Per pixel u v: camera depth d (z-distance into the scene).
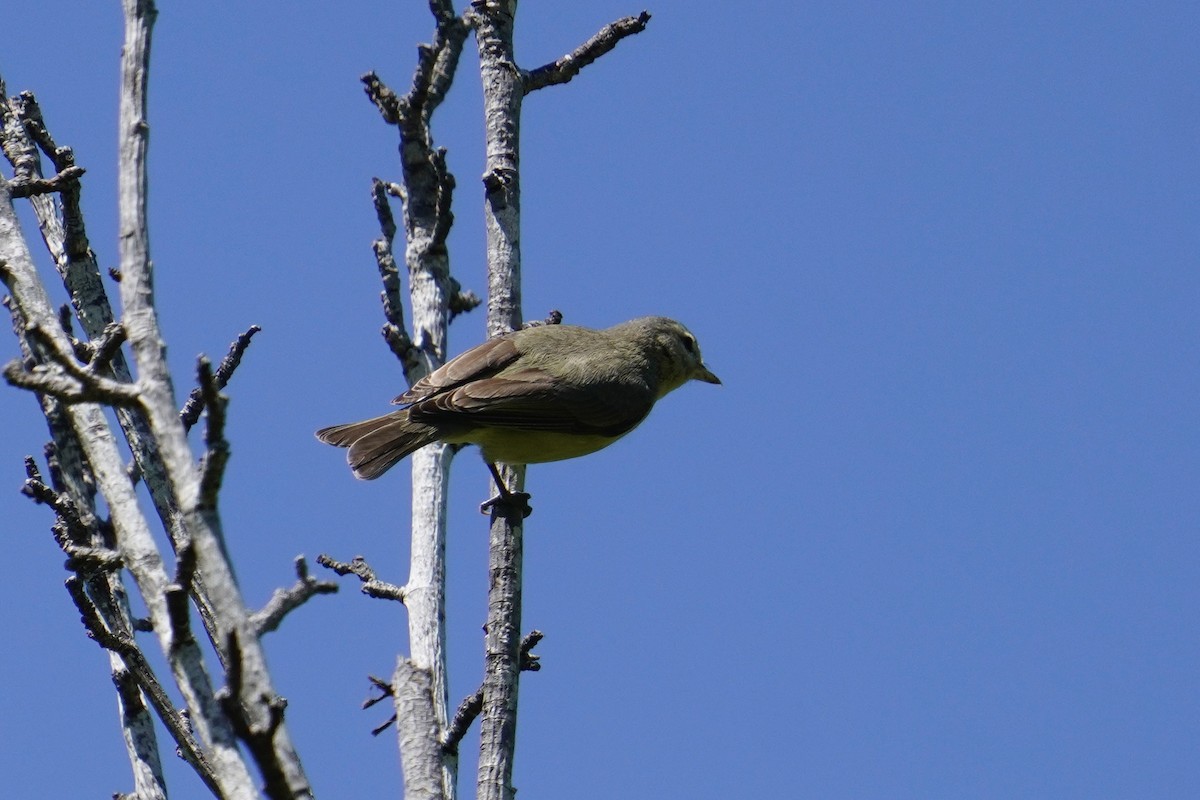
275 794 6.44
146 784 10.09
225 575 6.97
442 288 14.98
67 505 10.79
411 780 10.34
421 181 15.14
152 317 7.79
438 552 12.29
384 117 14.95
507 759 11.21
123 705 10.43
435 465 12.94
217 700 6.46
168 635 7.72
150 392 7.52
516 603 12.64
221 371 11.81
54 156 12.42
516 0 16.02
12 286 9.16
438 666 11.44
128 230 8.02
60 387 7.39
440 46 14.27
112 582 10.88
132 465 11.18
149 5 8.68
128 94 8.41
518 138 15.47
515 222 15.33
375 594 12.06
